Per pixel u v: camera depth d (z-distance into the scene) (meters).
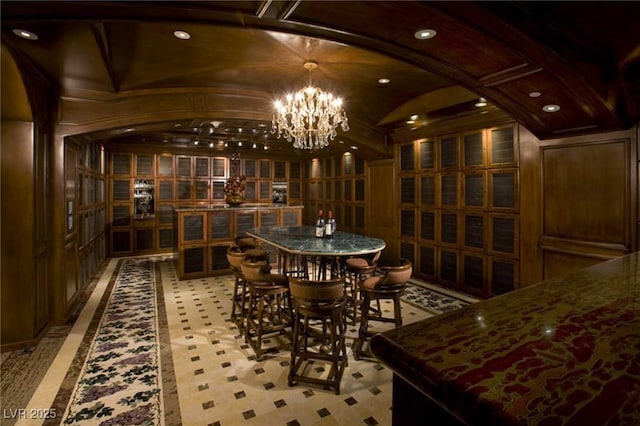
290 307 2.98
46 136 3.23
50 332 3.13
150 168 7.16
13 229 2.85
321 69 3.31
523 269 3.76
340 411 2.04
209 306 3.88
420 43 1.96
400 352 0.47
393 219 5.61
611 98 2.57
